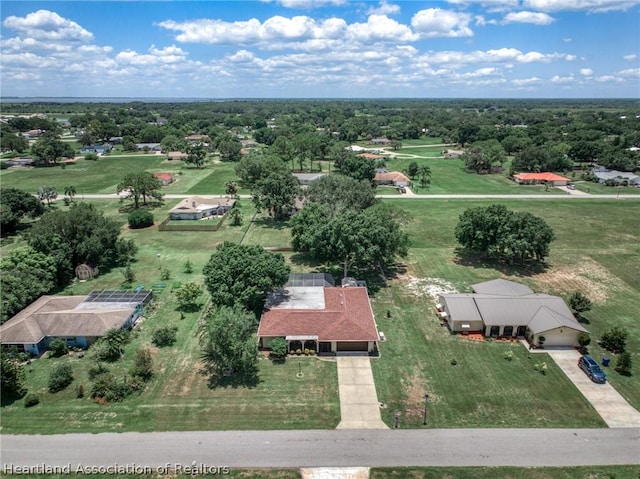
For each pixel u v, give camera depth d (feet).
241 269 167.43
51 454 111.65
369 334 155.53
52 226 214.90
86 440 116.16
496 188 423.23
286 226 303.27
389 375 143.64
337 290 185.98
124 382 136.77
